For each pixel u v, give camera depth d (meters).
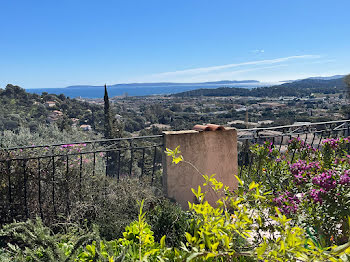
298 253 0.94
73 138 9.80
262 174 2.91
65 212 2.79
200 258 1.07
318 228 2.08
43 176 2.90
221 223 1.17
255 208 1.63
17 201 2.81
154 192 3.06
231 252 1.04
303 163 2.60
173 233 2.21
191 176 3.23
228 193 1.52
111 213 2.51
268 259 0.98
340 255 0.92
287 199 2.27
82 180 2.96
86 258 1.27
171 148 3.12
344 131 3.96
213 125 3.40
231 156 3.38
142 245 1.28
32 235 1.29
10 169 2.79
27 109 48.44
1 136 6.16
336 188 2.08
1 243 2.04
